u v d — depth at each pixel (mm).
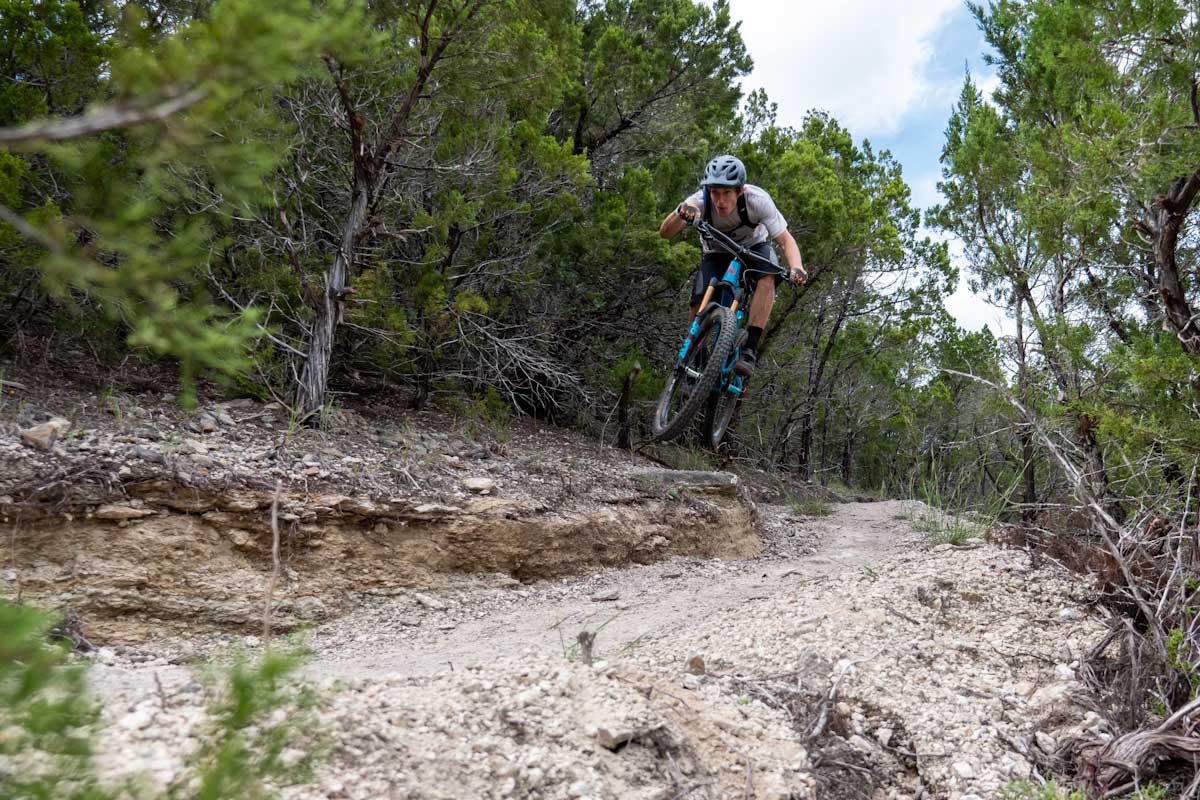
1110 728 4184
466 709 3031
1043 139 8703
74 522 5133
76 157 1460
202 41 1347
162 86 1335
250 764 1870
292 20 1350
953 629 5605
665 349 13586
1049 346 7551
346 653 5320
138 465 5488
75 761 1720
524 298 11555
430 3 7203
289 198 8016
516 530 7117
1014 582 6383
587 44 13750
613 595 6922
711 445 6723
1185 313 6312
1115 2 5723
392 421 8836
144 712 2438
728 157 6434
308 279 7766
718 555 9070
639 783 2896
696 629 5555
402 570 6418
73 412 6156
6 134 1231
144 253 1421
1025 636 5504
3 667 1392
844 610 5566
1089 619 5805
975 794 3592
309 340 8406
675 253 11750
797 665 4582
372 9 7258
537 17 8039
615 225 11602
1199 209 7762
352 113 7344
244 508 5738
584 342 13055
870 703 4219
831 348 20047
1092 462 6250
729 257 6691
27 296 7113
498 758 2754
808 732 3832
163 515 5465
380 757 2527
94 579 5070
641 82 13047
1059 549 7020
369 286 8086
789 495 14508
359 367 9961
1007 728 4180
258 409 7457
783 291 15023
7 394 6160
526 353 10828
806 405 18984
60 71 6191
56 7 6324
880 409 22109
